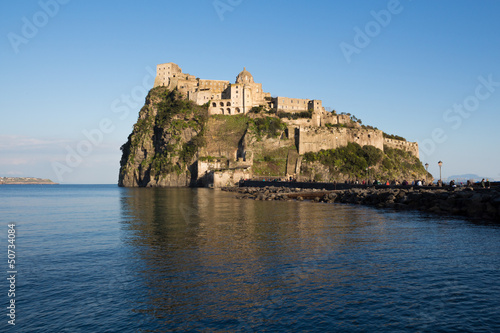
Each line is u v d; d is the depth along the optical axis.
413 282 15.54
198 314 12.56
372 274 16.62
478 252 20.77
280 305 13.19
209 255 20.28
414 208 44.72
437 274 16.62
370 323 11.82
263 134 157.62
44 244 24.41
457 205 39.41
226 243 23.58
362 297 13.89
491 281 15.67
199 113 168.75
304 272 16.94
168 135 166.62
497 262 18.61
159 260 19.38
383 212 42.53
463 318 12.16
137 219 37.69
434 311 12.68
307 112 175.00
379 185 63.81
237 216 39.38
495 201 34.53
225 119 167.75
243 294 14.24
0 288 15.40
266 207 51.25
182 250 21.64
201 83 189.25
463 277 16.20
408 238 25.00
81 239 26.08
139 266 18.30
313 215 39.88
